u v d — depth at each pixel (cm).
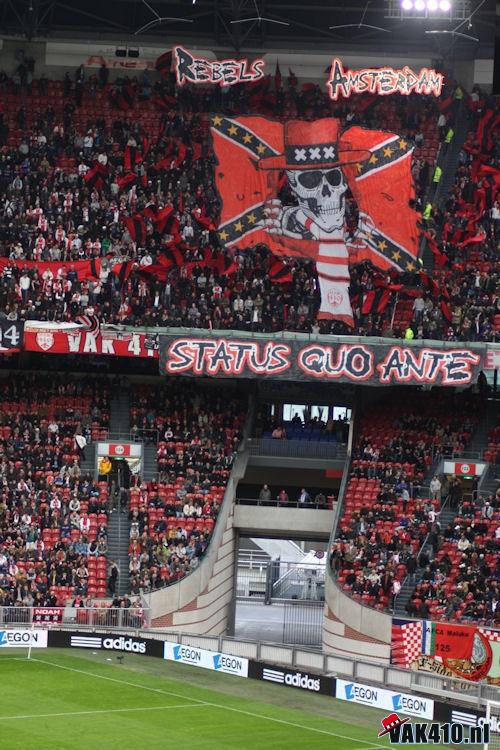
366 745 14288
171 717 15350
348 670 17225
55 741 13762
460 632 18112
